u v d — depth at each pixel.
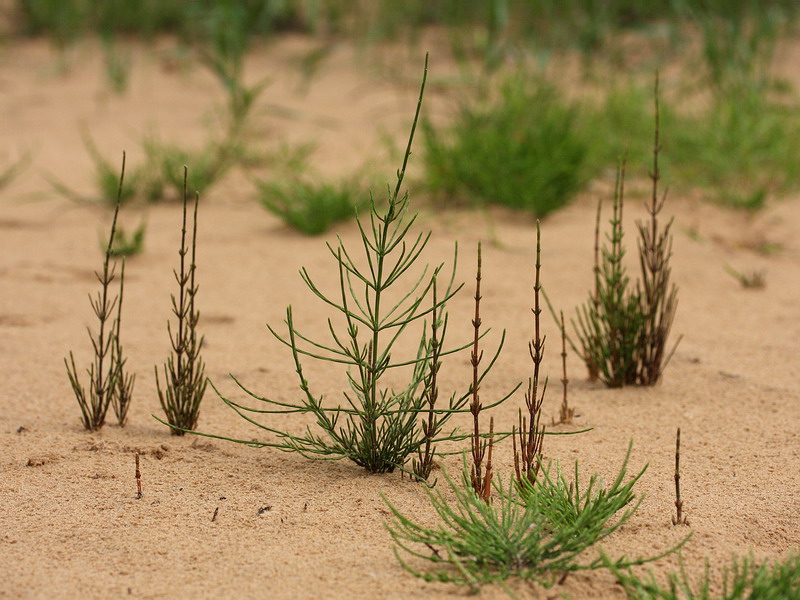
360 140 7.60
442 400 3.58
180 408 3.29
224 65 8.81
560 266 5.13
